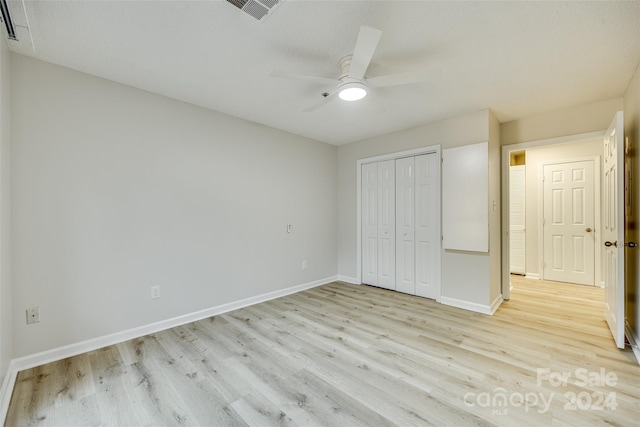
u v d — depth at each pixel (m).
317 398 1.76
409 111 3.21
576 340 2.50
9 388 1.80
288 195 4.00
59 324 2.22
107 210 2.46
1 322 1.72
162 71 2.34
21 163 2.07
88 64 2.23
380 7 1.61
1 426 1.53
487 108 3.12
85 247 2.35
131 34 1.86
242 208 3.45
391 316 3.11
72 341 2.28
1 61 1.78
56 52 2.06
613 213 2.51
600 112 2.95
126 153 2.56
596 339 2.52
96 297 2.40
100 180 2.42
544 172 4.82
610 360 2.16
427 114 3.31
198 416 1.61
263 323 2.93
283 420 1.58
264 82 2.52
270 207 3.76
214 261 3.18
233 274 3.36
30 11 1.63
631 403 1.68
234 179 3.36
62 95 2.25
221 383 1.91
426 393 1.79
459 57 2.12
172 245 2.85
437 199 3.58
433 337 2.58
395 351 2.33
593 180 4.41
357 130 3.93
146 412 1.64
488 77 2.42
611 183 2.58
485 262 3.18
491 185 3.26
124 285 2.54
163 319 2.79
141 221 2.65
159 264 2.76
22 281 2.07
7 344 1.88
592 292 4.03
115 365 2.12
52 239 2.20
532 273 4.95
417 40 1.91
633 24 1.73
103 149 2.44
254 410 1.66
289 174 4.02
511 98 2.86
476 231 3.20
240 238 3.43
